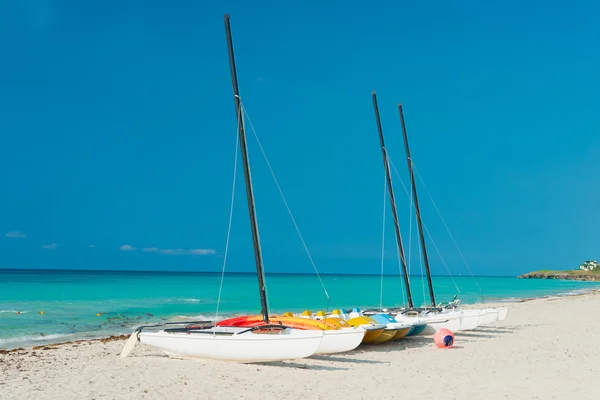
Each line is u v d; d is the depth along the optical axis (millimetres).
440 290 83000
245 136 18297
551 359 16297
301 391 11891
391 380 13141
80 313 33438
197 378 13273
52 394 11562
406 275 27344
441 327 21594
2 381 13133
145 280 104125
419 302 51969
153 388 12094
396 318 22094
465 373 14055
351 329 17469
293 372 14297
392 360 16469
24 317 30516
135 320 30469
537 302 49594
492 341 21031
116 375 13625
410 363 15867
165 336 16484
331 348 16734
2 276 115125
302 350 15008
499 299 58062
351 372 14312
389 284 110750
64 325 27688
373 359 16641
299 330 15336
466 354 17594
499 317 24453
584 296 60594
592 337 22062
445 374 13930
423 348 19203
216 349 15758
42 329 26031
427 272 29359
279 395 11500
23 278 102438
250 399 11156
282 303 47594
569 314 34625
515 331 24531
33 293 52594
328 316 20078
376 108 29547
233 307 41344
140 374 13773
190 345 16109
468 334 23438
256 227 17781
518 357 16781
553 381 12789
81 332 25469
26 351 19109
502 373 13977
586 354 17281
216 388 12156
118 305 40031
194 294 56469
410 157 31031
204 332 16219
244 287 79750
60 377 13547
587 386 12188
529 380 12945
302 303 48031
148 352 18547
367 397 11289
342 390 11992
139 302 43344
